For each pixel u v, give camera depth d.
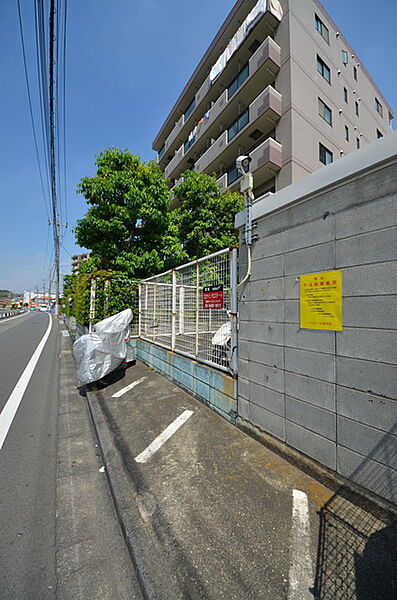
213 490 1.95
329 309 1.89
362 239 1.69
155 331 5.47
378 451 1.60
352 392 1.74
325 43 11.96
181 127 17.69
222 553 1.47
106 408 3.59
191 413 3.21
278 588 1.27
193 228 9.26
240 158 2.66
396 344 1.52
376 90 15.84
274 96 10.25
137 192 7.05
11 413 3.67
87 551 1.59
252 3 11.55
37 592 1.35
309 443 2.04
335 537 1.51
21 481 2.24
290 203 2.18
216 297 3.36
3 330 14.89
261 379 2.50
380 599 1.18
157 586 1.31
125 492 1.96
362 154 1.67
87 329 7.66
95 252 8.02
